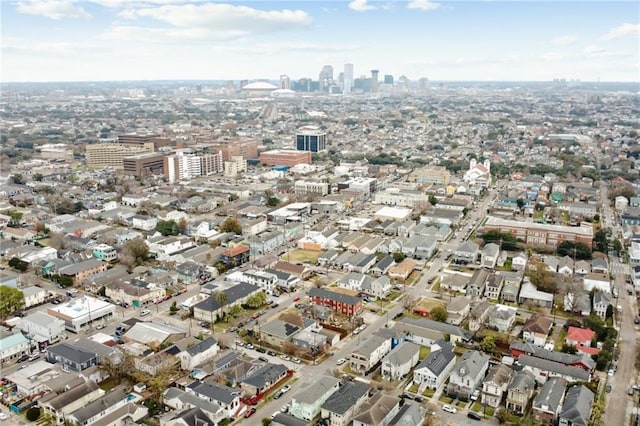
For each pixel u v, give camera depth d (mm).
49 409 134625
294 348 167500
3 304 190875
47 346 172375
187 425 125500
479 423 132750
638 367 156375
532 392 143000
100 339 171875
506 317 184875
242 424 132500
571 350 166875
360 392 138375
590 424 129500
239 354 163500
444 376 154250
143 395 144000
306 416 134875
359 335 181250
